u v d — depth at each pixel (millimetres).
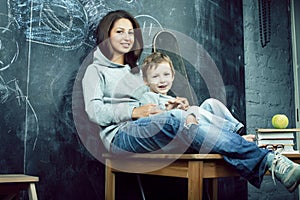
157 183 2201
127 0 2217
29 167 1814
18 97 1821
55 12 1963
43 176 1846
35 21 1904
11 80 1812
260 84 2947
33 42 1888
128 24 2074
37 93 1873
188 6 2502
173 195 2264
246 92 2869
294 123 3072
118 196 2045
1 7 1817
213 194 2314
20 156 1798
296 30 3160
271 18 3092
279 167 1438
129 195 2086
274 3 3129
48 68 1915
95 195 1988
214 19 2660
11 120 1793
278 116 2094
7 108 1789
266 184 2842
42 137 1862
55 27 1956
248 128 2838
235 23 2842
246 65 2906
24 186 1403
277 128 2084
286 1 3203
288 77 3109
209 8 2633
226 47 2729
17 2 1861
